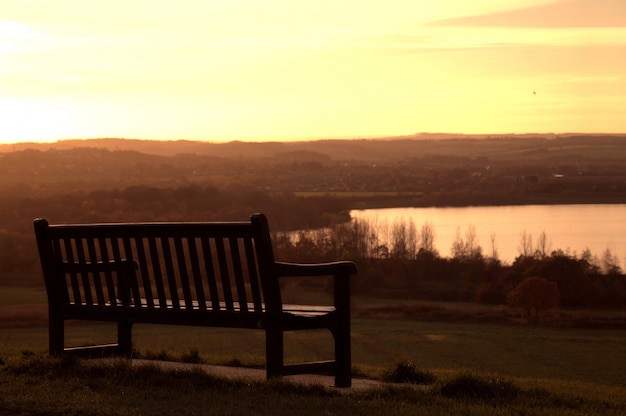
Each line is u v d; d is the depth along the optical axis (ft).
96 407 21.47
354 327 206.90
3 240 244.01
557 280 261.03
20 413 21.25
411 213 549.13
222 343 130.31
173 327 156.76
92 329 131.13
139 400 22.39
